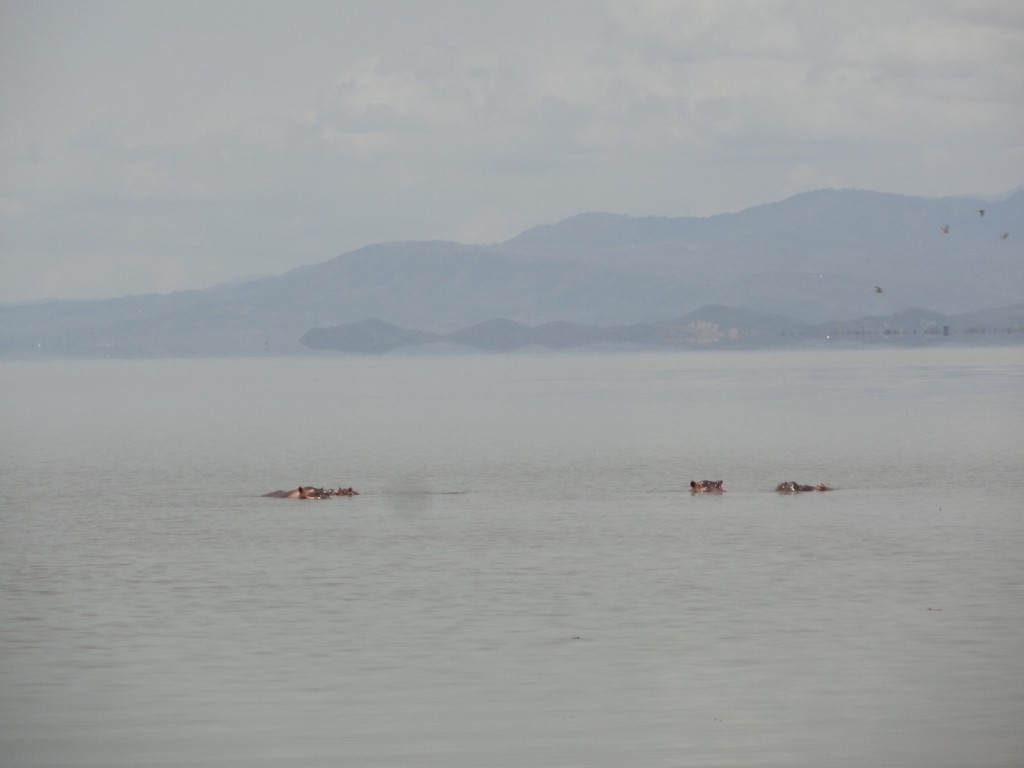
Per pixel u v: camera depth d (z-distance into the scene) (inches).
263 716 3873.0
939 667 4301.2
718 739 3668.8
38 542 7017.7
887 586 5561.0
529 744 3641.7
